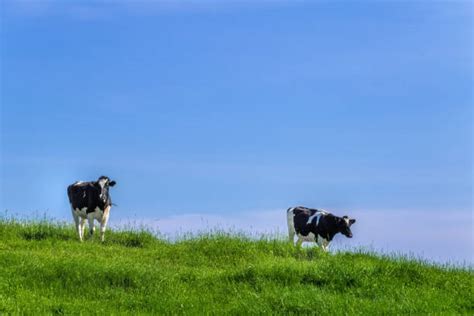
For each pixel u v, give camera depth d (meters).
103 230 25.70
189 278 18.80
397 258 20.89
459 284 18.53
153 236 26.77
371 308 16.02
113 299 16.56
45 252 21.58
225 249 23.11
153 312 15.80
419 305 16.34
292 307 16.08
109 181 25.94
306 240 26.70
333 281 18.05
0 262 18.39
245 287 17.73
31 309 15.06
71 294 16.62
